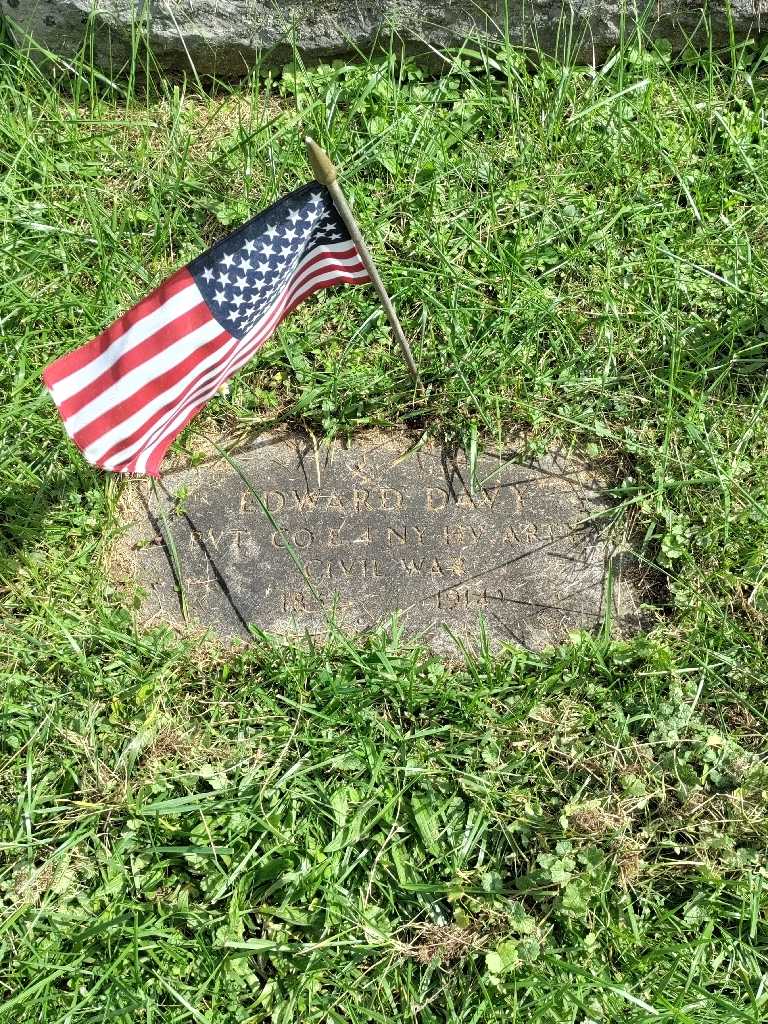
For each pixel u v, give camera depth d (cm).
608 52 150
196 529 127
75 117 149
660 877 111
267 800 115
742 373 132
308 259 109
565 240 141
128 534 127
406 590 123
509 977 107
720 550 123
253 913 111
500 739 117
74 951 109
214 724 119
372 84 147
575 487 127
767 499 125
